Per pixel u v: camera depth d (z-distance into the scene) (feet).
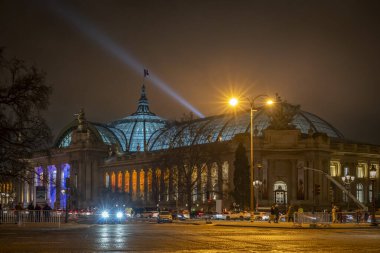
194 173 520.42
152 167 561.02
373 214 228.02
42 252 102.58
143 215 377.30
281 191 463.42
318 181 459.32
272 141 465.88
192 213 368.89
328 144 471.62
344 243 124.88
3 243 124.67
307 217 234.99
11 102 221.66
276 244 121.29
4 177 233.35
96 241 129.90
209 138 549.13
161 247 112.88
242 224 234.58
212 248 110.73
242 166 414.00
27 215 239.30
